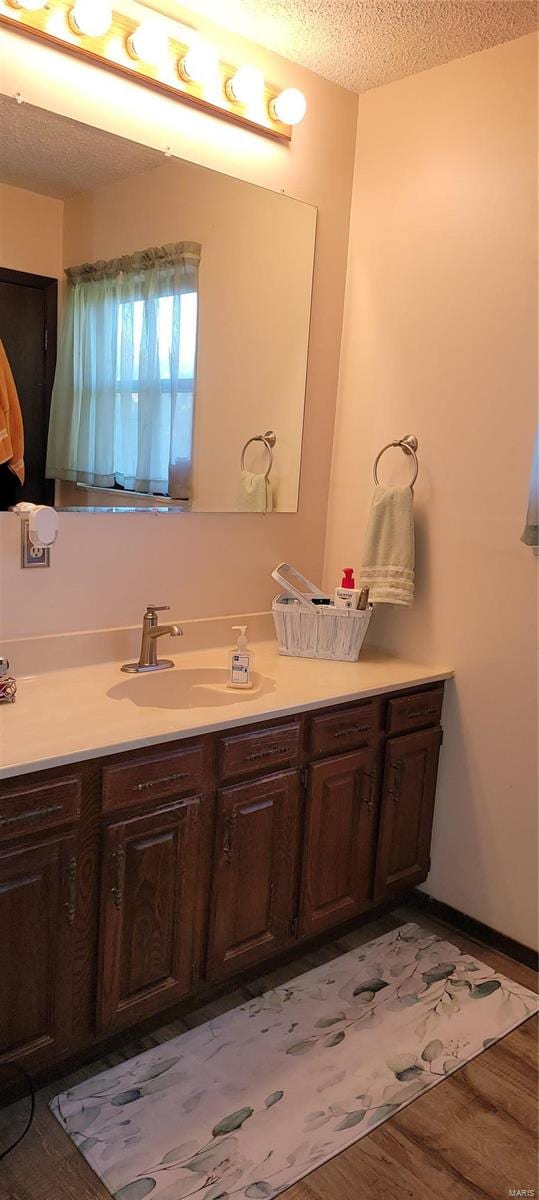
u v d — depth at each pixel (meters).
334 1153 1.68
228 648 2.49
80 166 1.94
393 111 2.43
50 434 1.99
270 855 2.07
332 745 2.16
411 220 2.41
